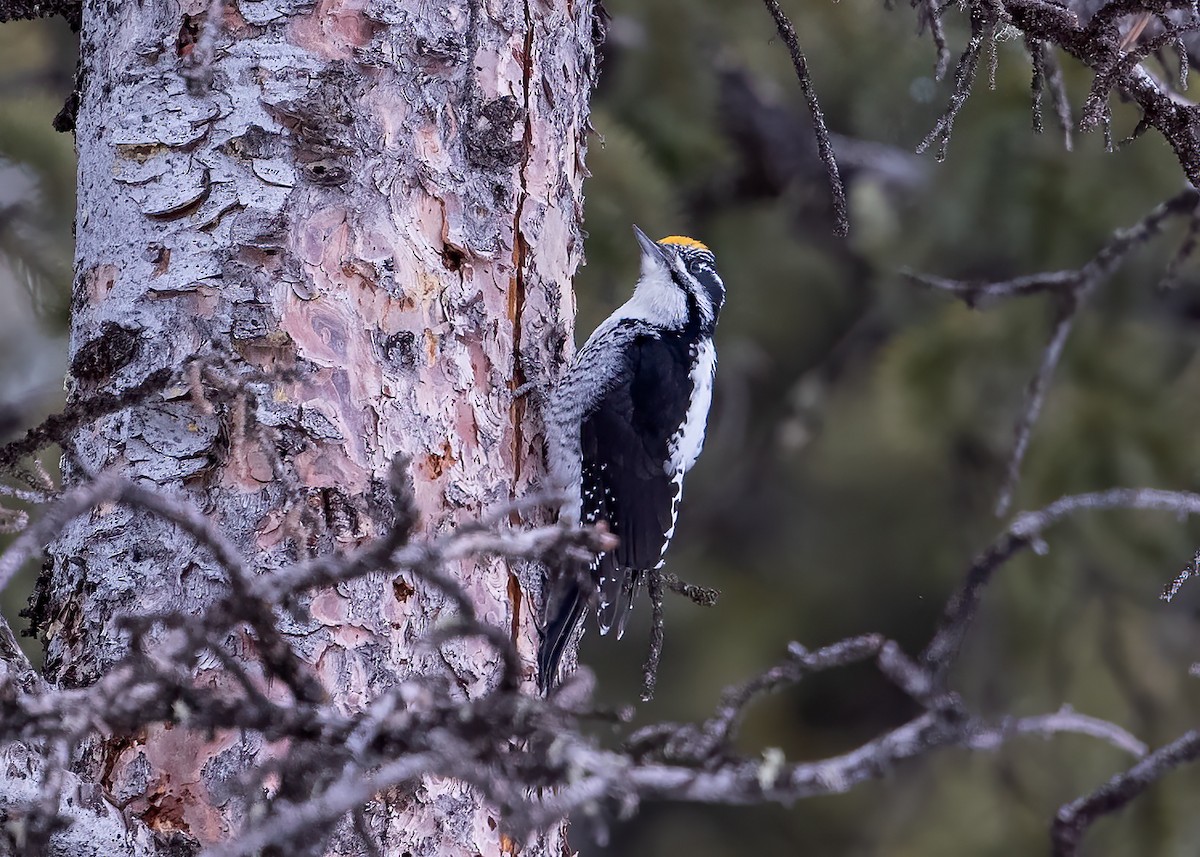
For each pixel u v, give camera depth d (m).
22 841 5.64
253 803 5.62
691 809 19.06
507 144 8.29
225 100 7.50
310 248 7.45
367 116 7.68
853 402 17.64
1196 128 8.26
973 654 14.98
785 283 17.50
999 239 14.87
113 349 7.35
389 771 5.09
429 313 7.79
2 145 11.77
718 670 18.20
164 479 7.12
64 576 7.27
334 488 7.25
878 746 5.68
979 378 14.90
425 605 7.33
